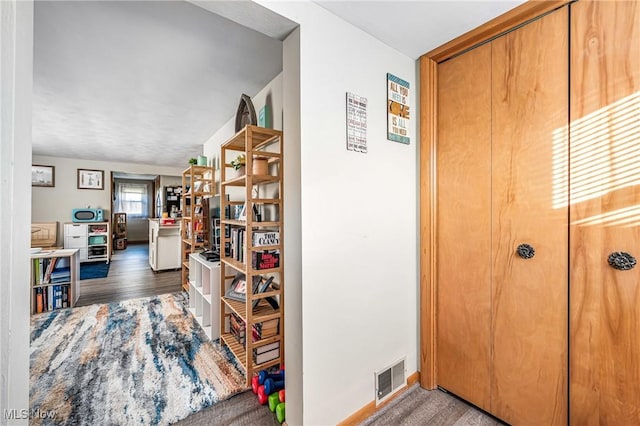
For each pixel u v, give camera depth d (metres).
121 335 2.54
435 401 1.66
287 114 1.36
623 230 1.10
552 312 1.30
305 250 1.29
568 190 1.24
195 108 2.95
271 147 2.27
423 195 1.78
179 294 3.82
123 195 9.65
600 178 1.15
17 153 0.47
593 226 1.18
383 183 1.63
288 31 1.32
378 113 1.60
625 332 1.10
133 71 2.19
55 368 2.00
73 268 3.35
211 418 1.56
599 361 1.17
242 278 2.37
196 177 4.65
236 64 2.09
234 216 2.75
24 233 0.48
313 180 1.32
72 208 5.97
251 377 1.84
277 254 1.97
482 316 1.55
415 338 1.85
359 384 1.52
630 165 1.08
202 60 2.04
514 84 1.41
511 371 1.44
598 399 1.17
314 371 1.33
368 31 1.52
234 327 2.28
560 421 1.28
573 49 1.22
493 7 1.33
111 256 6.86
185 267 3.99
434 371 1.78
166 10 1.52
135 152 5.20
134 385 1.81
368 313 1.56
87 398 1.69
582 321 1.21
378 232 1.61
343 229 1.44
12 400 0.46
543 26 1.30
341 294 1.43
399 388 1.72
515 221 1.42
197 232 3.66
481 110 1.54
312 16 1.30
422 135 1.77
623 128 1.09
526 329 1.38
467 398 1.63
